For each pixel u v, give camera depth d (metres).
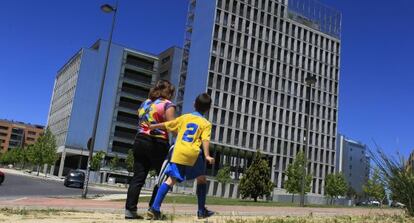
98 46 95.31
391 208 9.58
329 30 99.88
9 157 131.25
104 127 91.50
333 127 95.75
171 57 95.94
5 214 6.93
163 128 6.38
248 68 84.81
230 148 79.44
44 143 75.19
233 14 84.75
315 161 91.06
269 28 89.56
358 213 11.19
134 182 6.47
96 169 81.81
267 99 86.50
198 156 6.19
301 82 92.44
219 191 76.44
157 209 6.18
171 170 6.08
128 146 93.44
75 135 89.12
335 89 97.94
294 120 89.75
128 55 97.00
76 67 95.19
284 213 10.18
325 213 10.93
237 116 81.81
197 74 82.06
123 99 95.19
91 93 92.00
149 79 98.56
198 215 6.64
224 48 82.38
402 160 8.85
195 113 6.28
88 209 8.73
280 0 92.31
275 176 84.50
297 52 93.06
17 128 182.25
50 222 5.80
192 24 87.00
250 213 9.54
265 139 84.81
